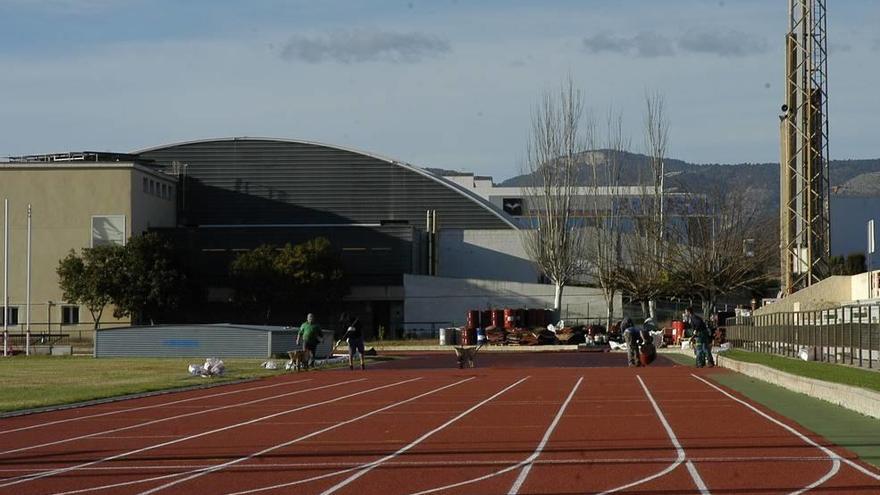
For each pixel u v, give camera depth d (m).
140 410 26.84
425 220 105.62
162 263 87.19
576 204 96.12
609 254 93.06
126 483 14.74
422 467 15.80
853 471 14.67
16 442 19.80
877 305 30.03
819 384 26.94
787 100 66.12
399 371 46.22
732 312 88.00
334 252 92.12
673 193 108.12
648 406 26.36
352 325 46.97
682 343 67.69
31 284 90.44
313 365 47.69
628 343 49.16
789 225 66.19
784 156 68.31
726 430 20.20
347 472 15.42
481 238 103.06
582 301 94.88
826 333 37.28
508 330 77.94
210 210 104.19
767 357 44.69
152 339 61.25
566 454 17.03
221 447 18.69
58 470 16.08
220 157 104.69
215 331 60.22
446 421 22.98
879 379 26.48
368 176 105.38
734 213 94.00
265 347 59.69
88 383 37.12
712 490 13.34
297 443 19.16
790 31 66.00
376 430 21.27
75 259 86.88
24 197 91.06
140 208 92.94
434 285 94.75
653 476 14.55
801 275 64.94
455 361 57.00
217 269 93.56
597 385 34.94
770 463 15.57
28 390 33.16
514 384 36.03
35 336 85.44
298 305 94.12
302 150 105.31
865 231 96.00
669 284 87.44
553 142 95.50
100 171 90.81
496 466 15.77
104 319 89.56
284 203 104.75
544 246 93.31
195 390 34.75
